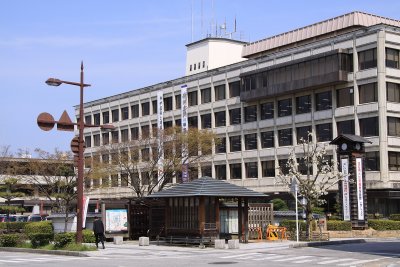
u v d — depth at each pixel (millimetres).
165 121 80438
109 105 91750
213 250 30000
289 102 64000
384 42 54750
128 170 59906
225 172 71062
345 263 21734
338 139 43938
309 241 34594
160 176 62094
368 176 54719
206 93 75062
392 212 55938
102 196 88750
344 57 57406
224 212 36094
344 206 43375
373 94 55312
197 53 92750
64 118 29719
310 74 59875
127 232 38625
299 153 61469
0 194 65812
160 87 81812
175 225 34375
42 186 71625
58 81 29203
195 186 33000
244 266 20828
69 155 69188
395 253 26688
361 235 41969
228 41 91875
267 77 64750
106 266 21547
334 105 58562
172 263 22453
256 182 66375
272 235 36938
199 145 60250
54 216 41188
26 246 32375
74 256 27609
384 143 53844
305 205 37969
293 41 69188
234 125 70312
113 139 79500
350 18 62750
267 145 66312
